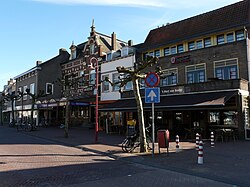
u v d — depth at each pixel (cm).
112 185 705
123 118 2794
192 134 1947
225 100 1628
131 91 2559
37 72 4044
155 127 2256
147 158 1125
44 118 3788
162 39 2764
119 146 1534
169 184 720
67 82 2611
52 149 1440
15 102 4953
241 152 1243
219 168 908
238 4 2344
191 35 2369
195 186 702
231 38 2161
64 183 725
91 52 3403
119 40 3731
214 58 2164
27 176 805
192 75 2303
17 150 1370
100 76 3173
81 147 1530
